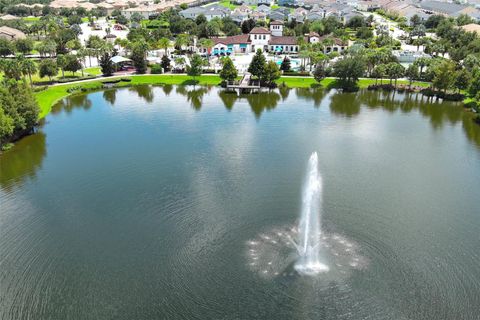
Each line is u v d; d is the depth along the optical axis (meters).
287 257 58.03
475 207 70.69
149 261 57.75
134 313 49.41
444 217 67.62
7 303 51.16
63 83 153.38
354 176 81.94
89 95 146.38
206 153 93.19
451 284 53.03
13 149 97.75
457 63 160.75
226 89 154.62
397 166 86.69
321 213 68.69
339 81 155.50
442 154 93.31
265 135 104.69
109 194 75.50
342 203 71.75
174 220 67.00
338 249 59.66
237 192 75.56
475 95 125.94
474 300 50.50
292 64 185.50
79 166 87.62
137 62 171.00
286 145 97.94
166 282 54.00
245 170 84.50
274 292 52.16
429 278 54.06
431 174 83.12
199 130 108.50
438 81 139.00
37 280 54.81
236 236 62.69
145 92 151.00
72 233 64.25
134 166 86.88
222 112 124.62
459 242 61.22
